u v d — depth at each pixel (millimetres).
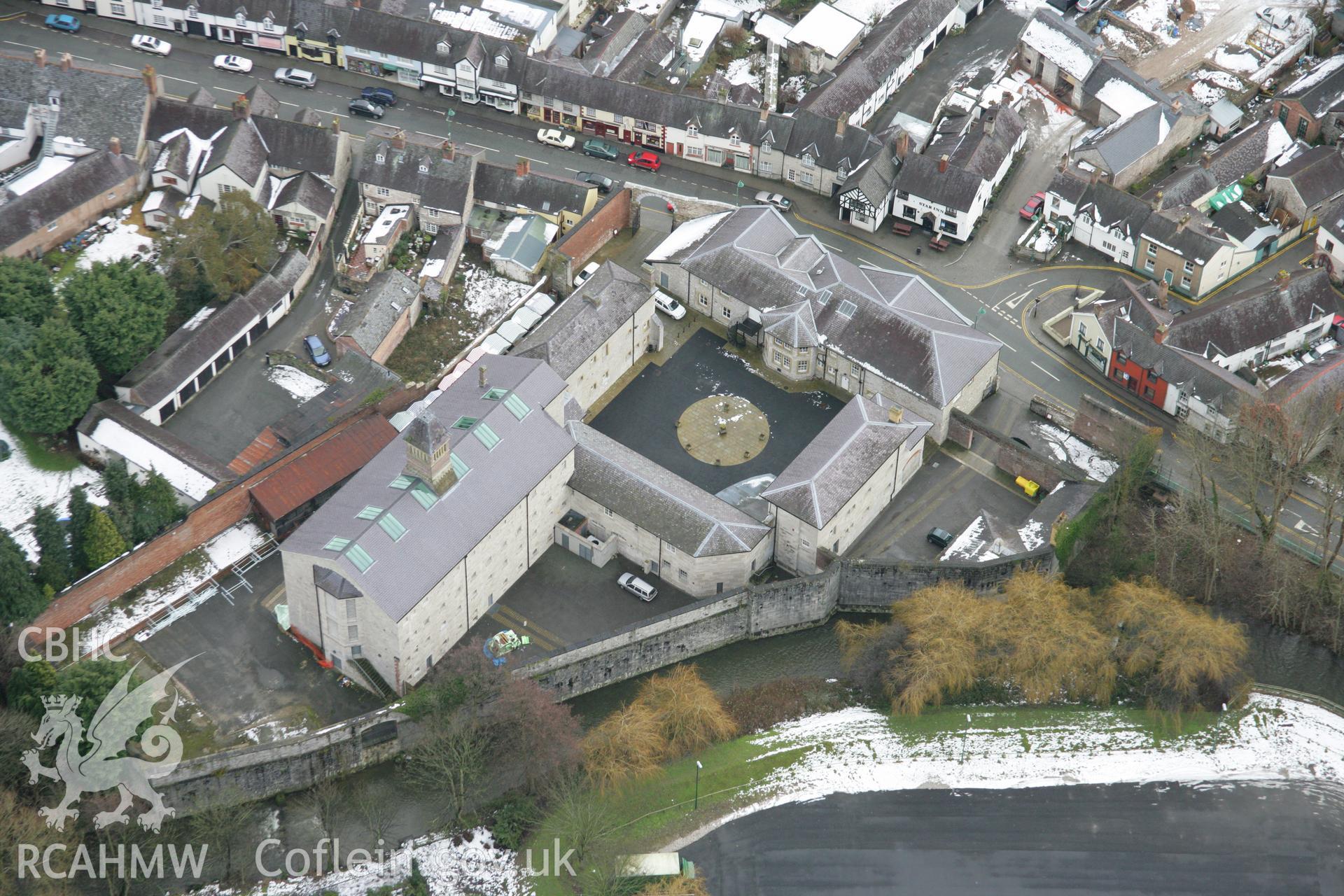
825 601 199750
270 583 196500
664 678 190625
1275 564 199750
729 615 195375
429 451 182000
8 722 167000
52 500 199000
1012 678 188250
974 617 188000
